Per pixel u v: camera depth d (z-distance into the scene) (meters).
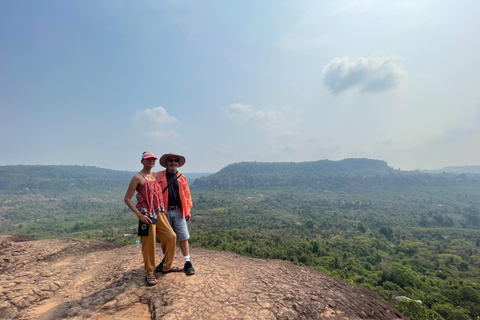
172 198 3.77
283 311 2.99
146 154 3.46
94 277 4.12
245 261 5.18
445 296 38.75
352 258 63.81
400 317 3.99
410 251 76.75
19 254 5.58
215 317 2.68
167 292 3.17
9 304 3.06
